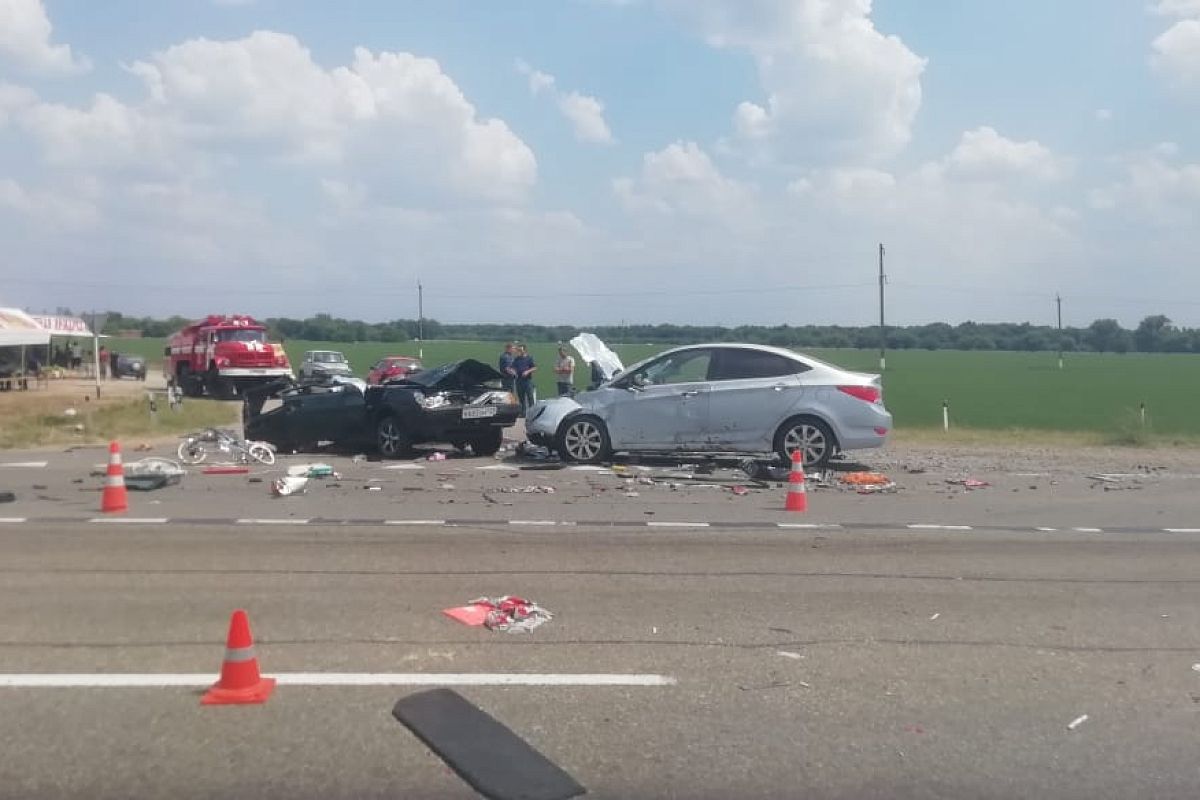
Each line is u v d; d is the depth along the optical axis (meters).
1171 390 56.22
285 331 124.31
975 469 16.20
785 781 4.64
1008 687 5.89
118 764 4.75
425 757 4.86
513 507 11.81
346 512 11.34
